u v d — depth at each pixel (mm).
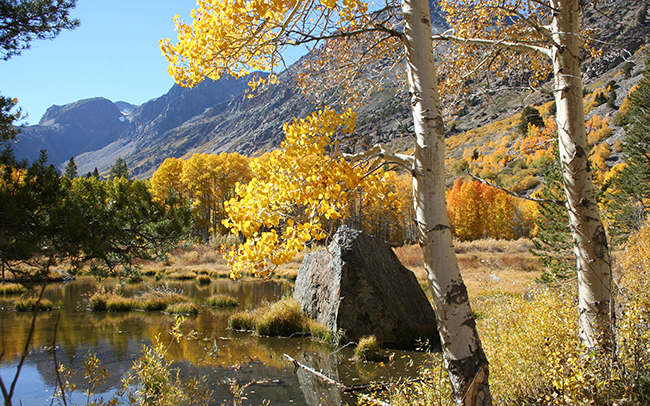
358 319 10656
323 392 6785
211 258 34219
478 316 9492
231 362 8578
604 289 3318
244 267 3156
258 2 2998
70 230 5746
